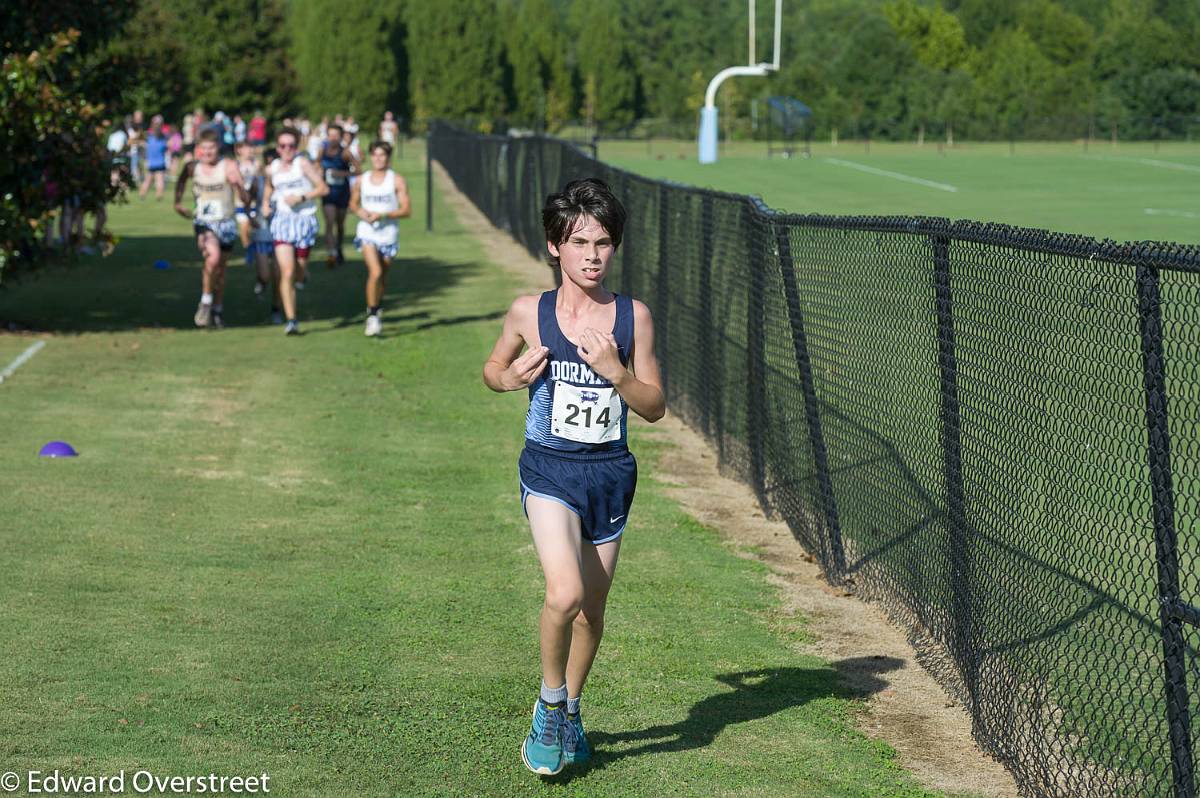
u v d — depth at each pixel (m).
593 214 10.69
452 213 79.62
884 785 11.70
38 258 37.62
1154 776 10.59
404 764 11.75
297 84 154.38
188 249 58.12
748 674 14.30
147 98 103.12
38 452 22.84
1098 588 11.45
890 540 15.99
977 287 13.17
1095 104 193.12
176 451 23.36
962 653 13.56
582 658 11.52
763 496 21.27
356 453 23.72
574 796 11.30
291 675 13.70
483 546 18.56
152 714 12.53
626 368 10.87
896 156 139.75
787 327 19.73
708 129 126.88
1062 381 11.45
